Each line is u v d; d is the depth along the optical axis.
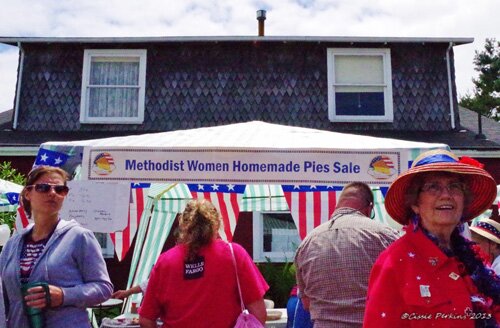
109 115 11.55
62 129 11.32
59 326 2.81
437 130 11.48
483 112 34.50
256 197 8.46
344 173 4.79
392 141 5.38
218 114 11.46
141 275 7.25
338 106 11.68
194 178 4.82
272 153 4.81
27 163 10.44
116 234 6.32
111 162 4.89
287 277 9.65
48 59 11.61
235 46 11.75
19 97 11.38
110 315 7.55
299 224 5.50
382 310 2.08
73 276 2.93
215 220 3.31
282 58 11.73
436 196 2.21
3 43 11.47
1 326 2.51
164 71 11.66
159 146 4.88
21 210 4.86
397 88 11.63
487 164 10.45
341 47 11.77
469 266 2.21
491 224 4.67
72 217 4.76
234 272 3.21
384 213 6.49
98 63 11.74
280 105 11.51
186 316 3.12
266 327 5.07
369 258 3.12
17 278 2.87
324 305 3.18
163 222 7.91
